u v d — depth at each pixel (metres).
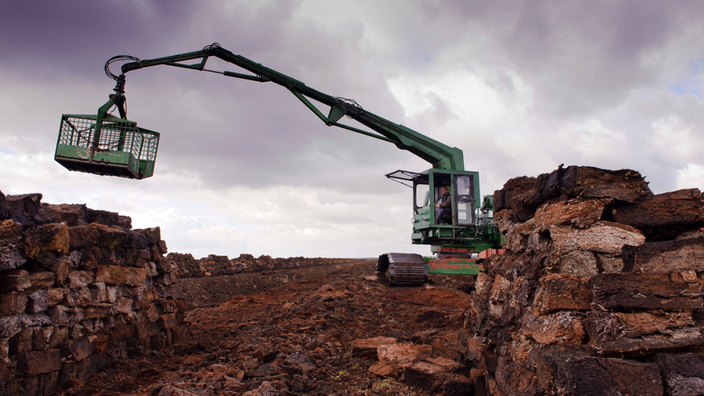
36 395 5.07
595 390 3.09
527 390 3.75
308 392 5.79
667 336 3.18
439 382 5.54
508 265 5.53
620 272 3.80
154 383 5.86
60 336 5.65
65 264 5.73
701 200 3.71
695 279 3.30
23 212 5.67
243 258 27.83
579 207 4.08
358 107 17.53
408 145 17.66
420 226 17.62
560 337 3.63
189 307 13.84
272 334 8.81
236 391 5.29
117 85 11.08
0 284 4.90
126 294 7.29
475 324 6.16
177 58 15.92
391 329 9.98
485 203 17.61
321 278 25.17
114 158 8.70
